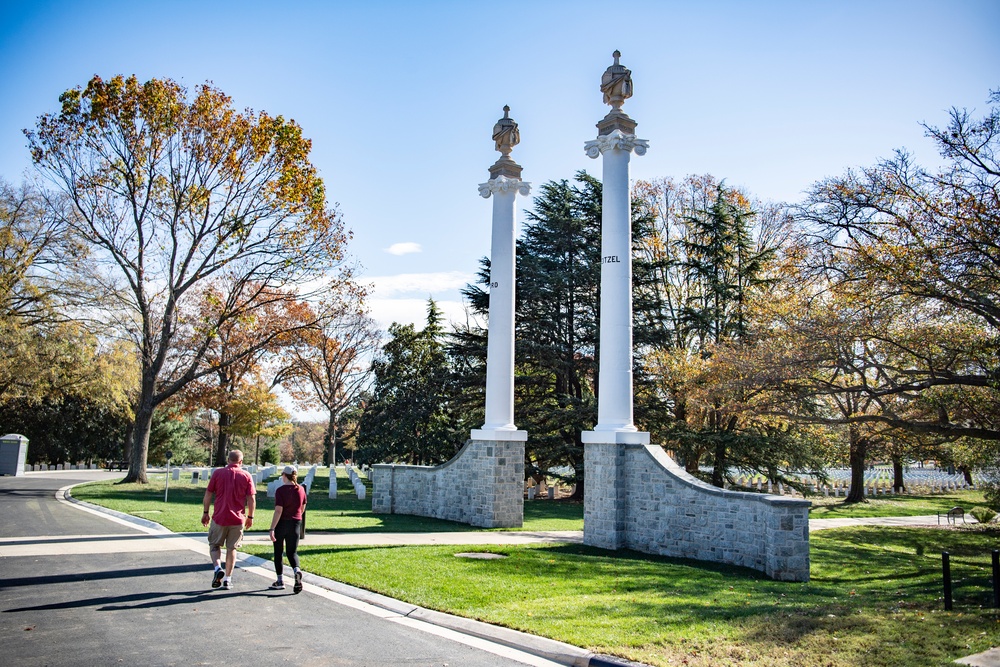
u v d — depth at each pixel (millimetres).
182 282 35688
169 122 30828
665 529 16719
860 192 18844
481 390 39094
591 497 18078
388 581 11648
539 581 11984
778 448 30438
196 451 72562
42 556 13430
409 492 25391
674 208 40562
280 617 9344
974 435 18656
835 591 12383
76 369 35969
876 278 17844
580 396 37688
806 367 19281
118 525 18547
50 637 8086
